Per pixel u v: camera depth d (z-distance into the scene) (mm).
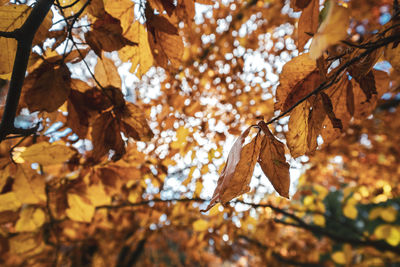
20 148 383
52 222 717
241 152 251
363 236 1563
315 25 244
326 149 1501
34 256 833
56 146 367
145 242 1951
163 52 343
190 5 334
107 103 355
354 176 1839
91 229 1212
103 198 545
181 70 1103
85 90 352
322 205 1660
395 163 1701
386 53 285
